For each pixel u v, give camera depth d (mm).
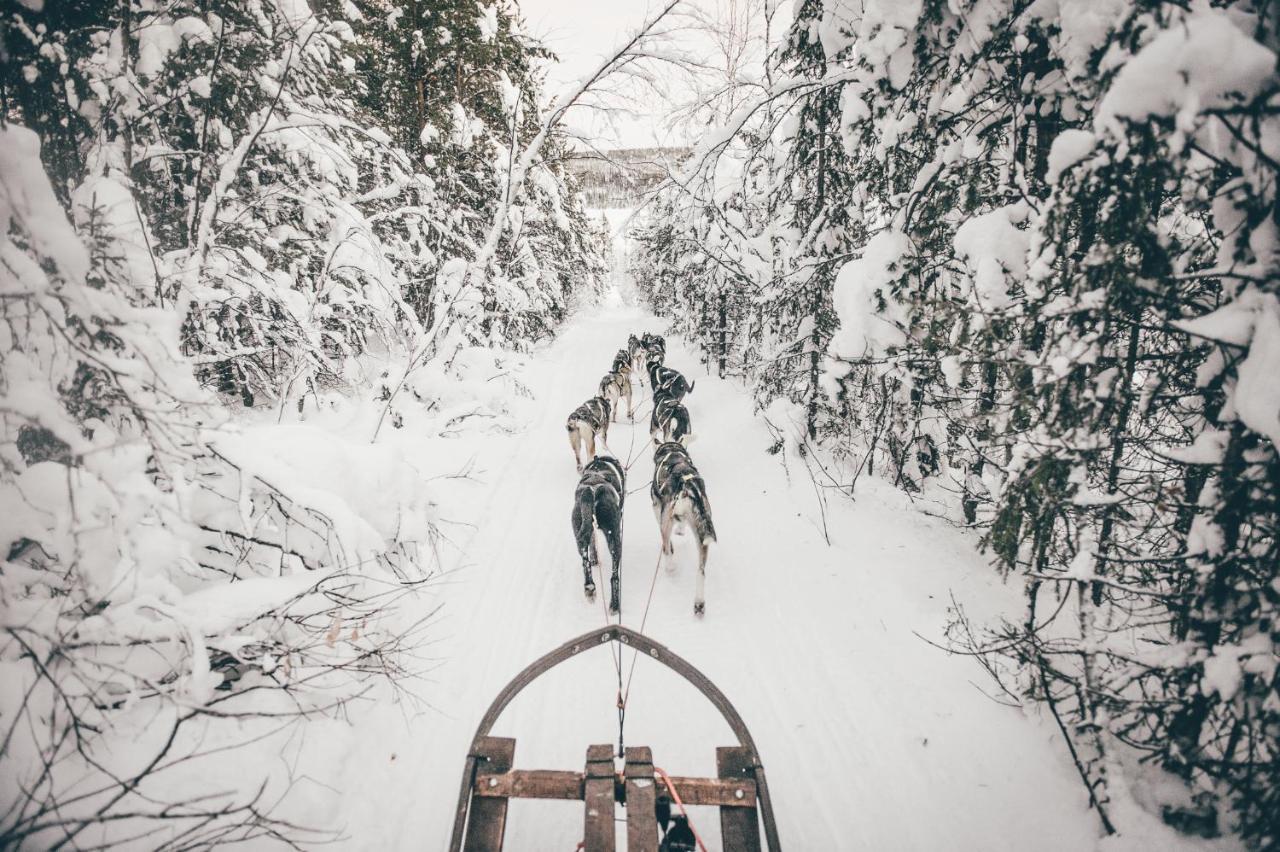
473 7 12555
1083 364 3131
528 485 8805
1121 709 3229
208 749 3340
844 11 5984
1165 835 2988
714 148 7641
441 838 3350
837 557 6184
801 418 8625
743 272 10133
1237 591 2783
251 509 4258
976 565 5738
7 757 2719
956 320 4246
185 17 5949
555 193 16250
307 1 8180
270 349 7688
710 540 5445
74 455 3016
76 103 4863
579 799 2717
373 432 8914
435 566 6059
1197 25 2279
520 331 17766
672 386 11266
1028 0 3980
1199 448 2869
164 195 7340
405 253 11164
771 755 3965
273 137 7707
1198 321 2697
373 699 4242
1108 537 4055
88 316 3176
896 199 5801
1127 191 2816
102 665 3018
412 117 13625
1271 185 2486
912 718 4109
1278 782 2572
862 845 3307
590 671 4801
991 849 3201
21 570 3102
